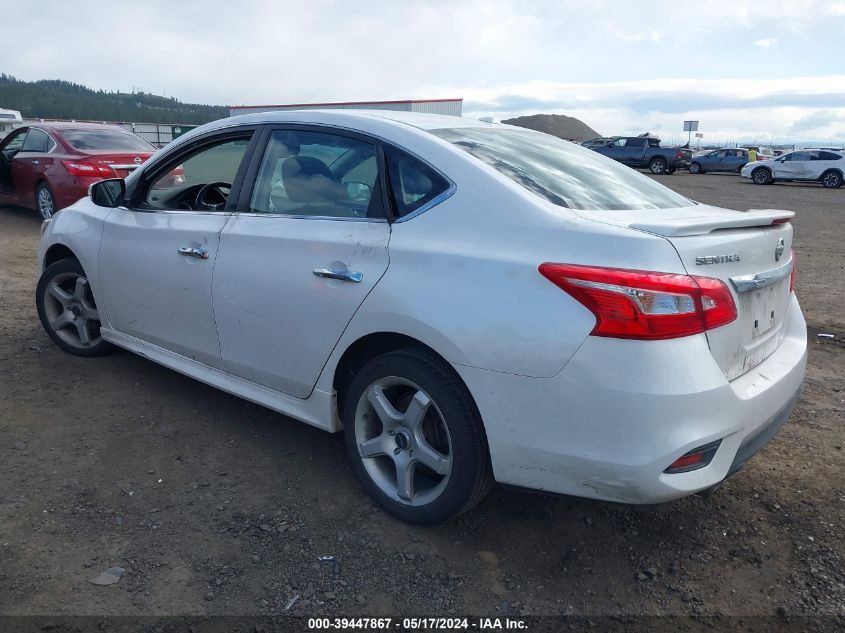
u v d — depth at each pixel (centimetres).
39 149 983
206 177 370
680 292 224
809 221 1442
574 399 230
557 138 368
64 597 242
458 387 259
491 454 252
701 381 226
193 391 415
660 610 246
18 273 705
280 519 292
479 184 265
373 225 285
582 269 230
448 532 286
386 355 280
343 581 256
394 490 293
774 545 281
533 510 304
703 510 305
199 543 274
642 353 222
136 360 460
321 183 312
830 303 684
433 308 255
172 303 365
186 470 329
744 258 251
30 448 342
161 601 242
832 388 448
